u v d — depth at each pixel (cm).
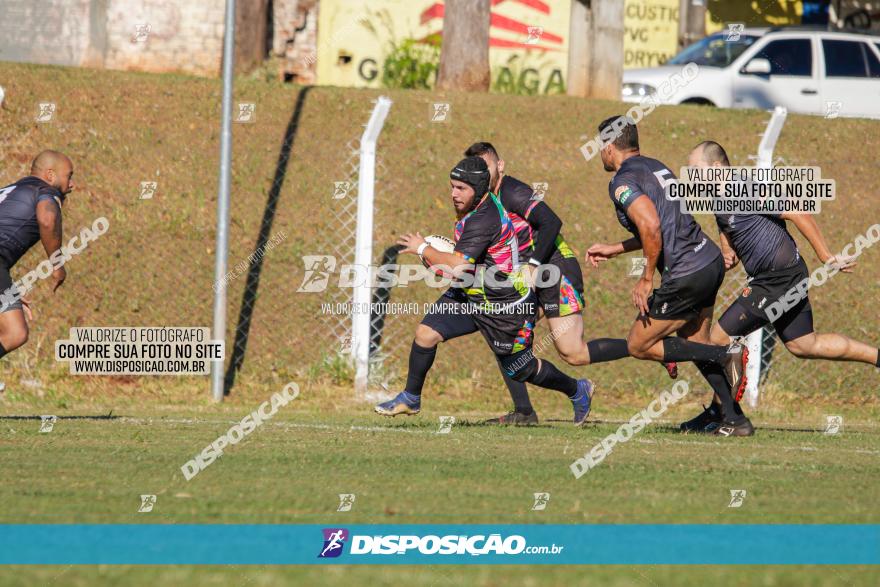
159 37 5166
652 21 6919
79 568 1221
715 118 4753
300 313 3500
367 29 6100
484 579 1207
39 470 1766
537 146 4359
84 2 5119
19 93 4166
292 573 1220
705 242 2273
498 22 6431
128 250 3591
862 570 1244
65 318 3328
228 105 3041
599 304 3659
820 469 1891
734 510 1539
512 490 1664
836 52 5672
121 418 2611
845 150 4631
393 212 3897
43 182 2462
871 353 2469
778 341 3578
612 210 4056
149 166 3950
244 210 3838
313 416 2817
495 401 3256
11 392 2986
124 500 1549
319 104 4438
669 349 2369
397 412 2450
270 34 5844
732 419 2434
